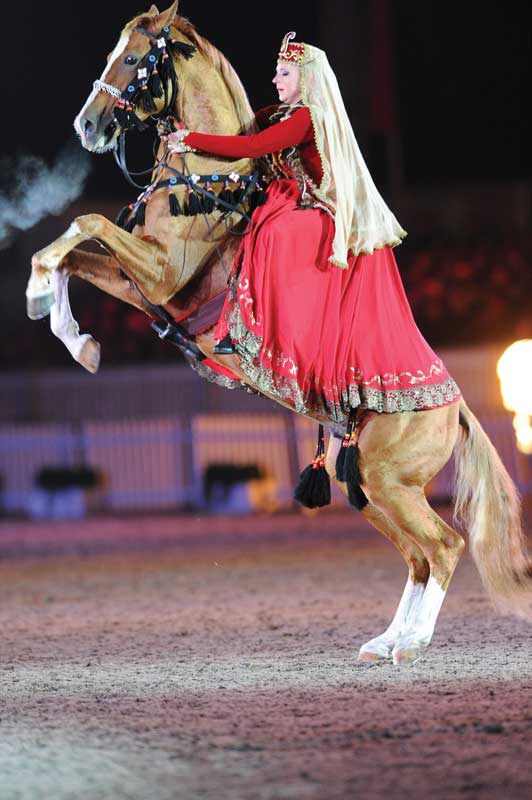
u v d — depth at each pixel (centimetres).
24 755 762
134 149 4031
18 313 3841
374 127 4141
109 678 1043
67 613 1528
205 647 1212
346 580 1783
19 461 3244
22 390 3319
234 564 2067
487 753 731
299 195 1069
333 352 1041
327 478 1127
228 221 1068
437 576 1073
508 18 4306
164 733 811
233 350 1030
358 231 1066
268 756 736
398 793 650
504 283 3759
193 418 3238
